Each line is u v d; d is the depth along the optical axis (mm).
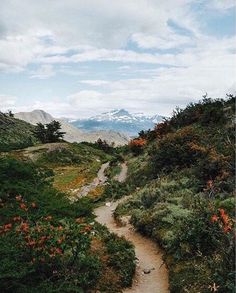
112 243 16906
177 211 20344
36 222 15312
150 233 20453
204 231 15500
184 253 15570
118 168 47469
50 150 62594
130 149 56125
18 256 12477
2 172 20328
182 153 34812
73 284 12914
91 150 72688
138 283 15188
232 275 12391
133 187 36656
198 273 13758
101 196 34719
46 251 13062
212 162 27438
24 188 19109
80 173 47906
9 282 11742
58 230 14211
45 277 12820
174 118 48125
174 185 28078
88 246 13961
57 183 41000
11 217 15562
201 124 40281
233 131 34250
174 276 14414
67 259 13797
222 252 13492
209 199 20625
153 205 24984
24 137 111625
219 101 42719
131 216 24297
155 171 36906
